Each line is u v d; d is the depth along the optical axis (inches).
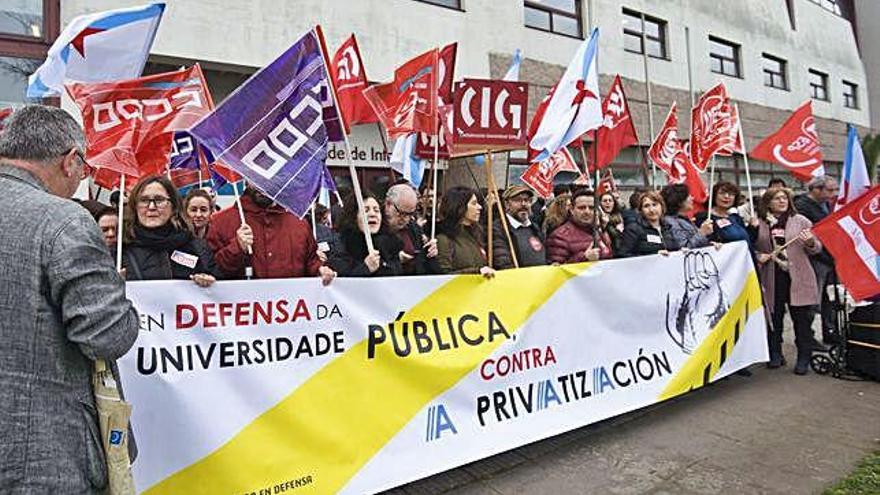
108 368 66.2
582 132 177.8
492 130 162.7
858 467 134.0
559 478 133.6
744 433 156.9
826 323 231.0
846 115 852.0
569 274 155.9
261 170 110.4
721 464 138.4
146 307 99.0
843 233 195.8
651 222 195.0
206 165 189.5
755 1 708.0
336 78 210.8
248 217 137.6
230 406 103.9
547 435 143.4
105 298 62.6
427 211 226.1
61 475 59.9
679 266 181.3
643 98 557.6
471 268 161.8
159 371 98.3
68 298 60.7
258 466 104.8
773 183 274.8
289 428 109.1
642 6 568.4
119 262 106.4
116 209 127.6
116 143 118.8
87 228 63.5
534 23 488.1
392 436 120.9
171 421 98.3
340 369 116.7
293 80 116.2
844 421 163.3
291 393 110.3
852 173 214.7
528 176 285.6
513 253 172.2
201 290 104.1
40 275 60.5
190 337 102.0
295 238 140.6
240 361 106.1
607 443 152.8
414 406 124.7
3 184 63.1
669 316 176.6
